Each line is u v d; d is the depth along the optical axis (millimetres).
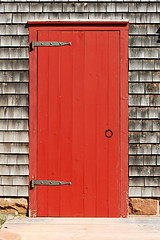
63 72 4312
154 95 4371
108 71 4312
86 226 4000
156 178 4375
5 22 4398
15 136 4395
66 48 4309
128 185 4359
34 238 3609
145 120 4363
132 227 3975
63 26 4316
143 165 4363
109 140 4324
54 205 4328
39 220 4215
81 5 4363
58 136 4328
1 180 4402
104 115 4316
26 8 4391
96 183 4320
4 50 4398
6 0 4398
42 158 4336
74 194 4316
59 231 3822
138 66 4355
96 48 4305
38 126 4336
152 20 4371
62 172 4328
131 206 4379
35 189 4344
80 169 4316
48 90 4328
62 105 4320
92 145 4316
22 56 4387
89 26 4305
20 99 4391
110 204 4320
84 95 4312
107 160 4320
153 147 4367
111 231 3836
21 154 4398
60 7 4371
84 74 4305
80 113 4316
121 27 4312
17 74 4391
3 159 4402
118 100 4316
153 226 4020
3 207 4430
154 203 4383
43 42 4320
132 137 4363
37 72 4332
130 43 4355
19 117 4391
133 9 4367
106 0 4359
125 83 4320
